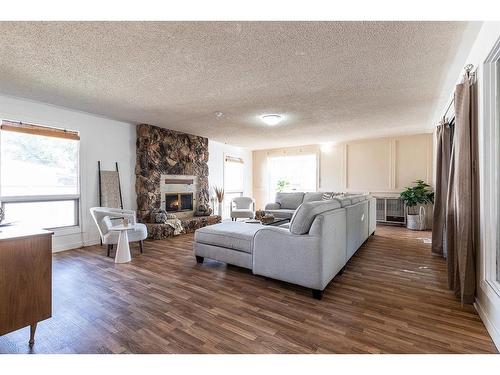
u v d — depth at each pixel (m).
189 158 5.78
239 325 1.82
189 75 2.61
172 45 2.04
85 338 1.67
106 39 1.95
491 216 1.85
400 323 1.84
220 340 1.65
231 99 3.36
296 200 6.15
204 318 1.92
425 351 1.52
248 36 1.91
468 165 2.03
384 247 4.02
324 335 1.70
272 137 6.14
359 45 2.04
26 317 1.56
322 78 2.68
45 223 3.75
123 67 2.43
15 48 2.07
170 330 1.76
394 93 3.13
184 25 1.77
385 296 2.29
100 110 3.90
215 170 6.90
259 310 2.05
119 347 1.58
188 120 4.51
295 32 1.86
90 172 4.20
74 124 3.96
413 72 2.54
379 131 5.43
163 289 2.45
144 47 2.07
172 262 3.30
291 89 3.00
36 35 1.88
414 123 4.69
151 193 4.91
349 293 2.36
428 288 2.46
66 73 2.57
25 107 3.42
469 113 2.06
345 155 6.77
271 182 8.15
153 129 4.95
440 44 2.03
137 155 4.88
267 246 2.55
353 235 3.23
